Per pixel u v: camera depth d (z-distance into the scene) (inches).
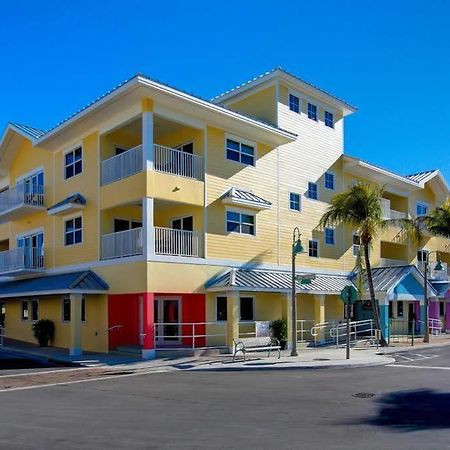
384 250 1551.4
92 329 959.0
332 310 1214.9
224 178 991.0
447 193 1668.3
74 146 1048.8
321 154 1232.2
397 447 321.4
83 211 1007.0
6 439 349.1
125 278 888.9
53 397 518.9
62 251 1060.5
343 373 673.6
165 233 884.6
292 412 430.3
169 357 850.1
